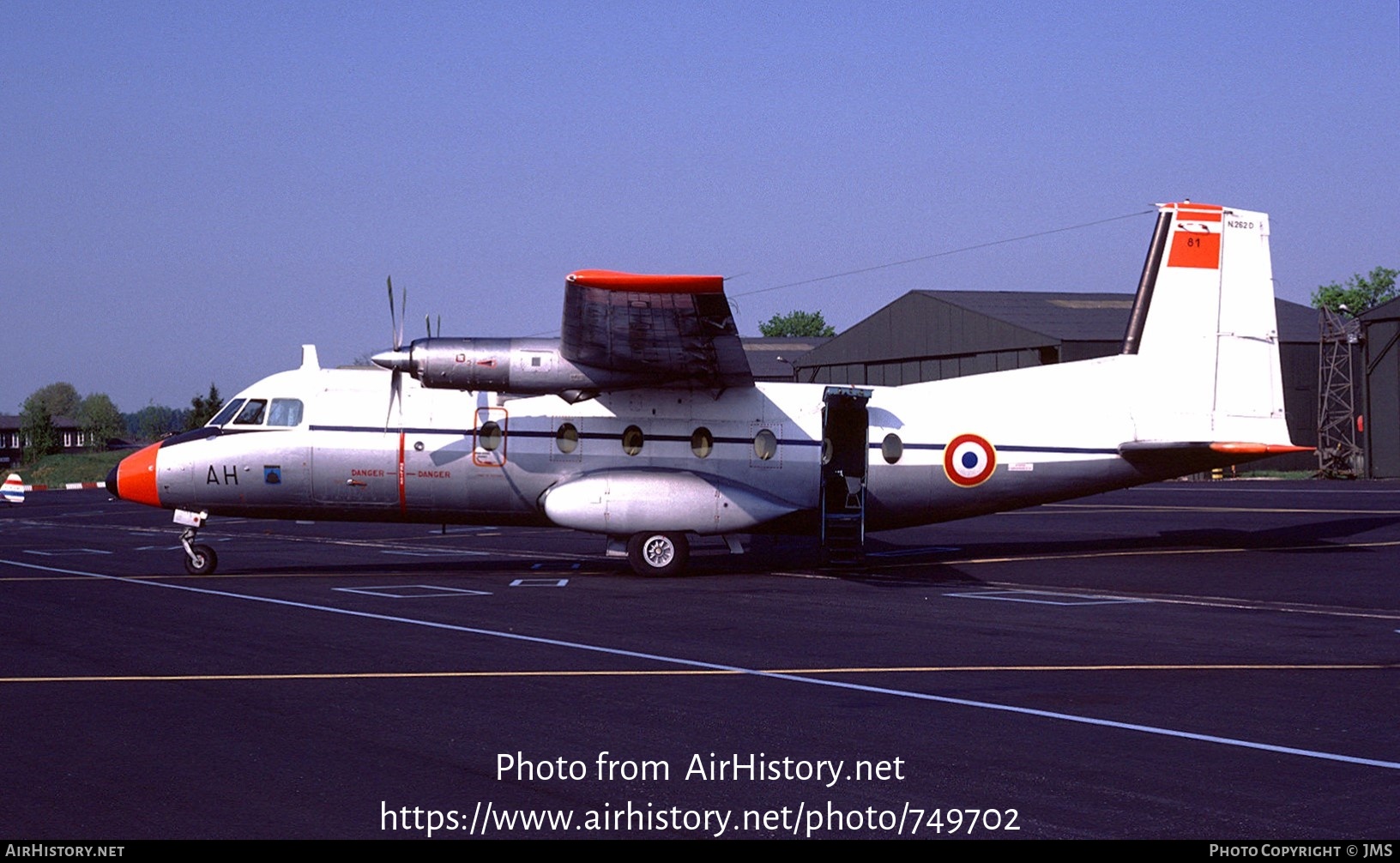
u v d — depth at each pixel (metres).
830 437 19.56
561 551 23.92
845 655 11.35
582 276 14.62
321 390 19.23
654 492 18.34
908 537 25.50
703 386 19.05
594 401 19.05
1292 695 9.52
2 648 11.73
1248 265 20.70
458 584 17.56
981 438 19.88
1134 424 20.27
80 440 158.62
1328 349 56.81
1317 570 18.81
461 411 19.02
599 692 9.59
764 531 19.77
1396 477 51.84
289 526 31.95
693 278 14.52
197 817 6.44
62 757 7.58
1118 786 7.00
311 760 7.55
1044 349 54.34
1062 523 28.81
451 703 9.20
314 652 11.48
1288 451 19.80
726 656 11.30
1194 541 23.88
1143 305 20.55
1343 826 6.26
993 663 10.95
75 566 20.58
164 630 12.91
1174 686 9.87
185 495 18.92
